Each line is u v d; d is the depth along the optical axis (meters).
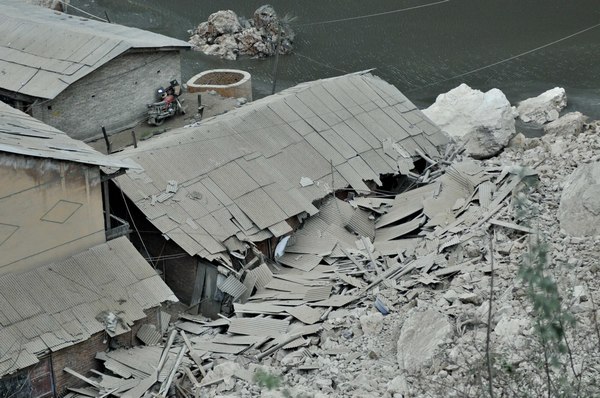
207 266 26.61
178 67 39.50
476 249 26.08
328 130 32.41
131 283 23.94
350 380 21.11
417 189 31.14
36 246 23.47
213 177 28.78
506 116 36.44
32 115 34.72
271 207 28.45
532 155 33.19
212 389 21.56
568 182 27.03
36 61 36.09
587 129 37.72
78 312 22.80
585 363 18.64
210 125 30.80
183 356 23.05
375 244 28.66
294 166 30.38
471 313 22.44
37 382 21.86
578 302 21.44
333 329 23.95
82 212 24.12
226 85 41.47
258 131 31.19
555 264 23.95
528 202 27.81
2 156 22.11
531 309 21.59
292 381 21.70
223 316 25.44
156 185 27.84
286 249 28.48
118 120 37.50
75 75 35.03
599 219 25.30
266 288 26.47
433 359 20.62
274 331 24.20
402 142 33.34
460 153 34.41
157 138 31.45
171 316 25.69
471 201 29.28
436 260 26.20
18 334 21.81
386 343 22.69
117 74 36.81
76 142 26.03
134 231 27.47
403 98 35.72
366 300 25.31
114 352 23.09
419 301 24.00
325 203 30.00
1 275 22.98
